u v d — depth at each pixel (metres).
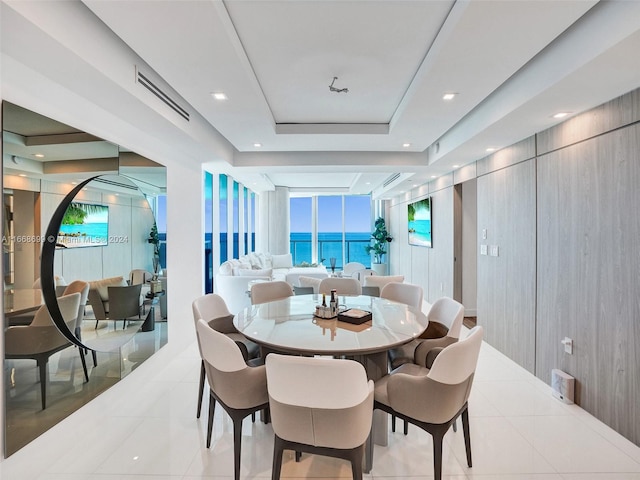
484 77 2.47
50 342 2.22
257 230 10.13
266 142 4.25
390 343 2.11
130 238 3.13
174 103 3.05
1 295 1.86
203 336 2.08
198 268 4.59
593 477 2.06
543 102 2.59
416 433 2.51
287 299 3.50
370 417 1.76
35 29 1.61
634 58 1.92
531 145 3.48
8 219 1.91
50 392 2.21
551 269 3.20
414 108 3.09
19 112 1.97
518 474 2.08
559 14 1.75
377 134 3.95
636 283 2.35
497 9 1.71
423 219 7.11
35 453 2.07
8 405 1.90
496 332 4.19
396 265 9.79
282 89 3.04
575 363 2.90
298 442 1.74
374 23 2.06
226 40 1.98
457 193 5.61
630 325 2.39
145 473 2.09
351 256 11.71
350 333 2.32
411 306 3.27
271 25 2.07
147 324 3.39
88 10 1.93
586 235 2.78
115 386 2.89
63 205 2.33
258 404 2.03
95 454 2.26
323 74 2.74
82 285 2.52
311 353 2.02
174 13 1.73
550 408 2.83
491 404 2.90
